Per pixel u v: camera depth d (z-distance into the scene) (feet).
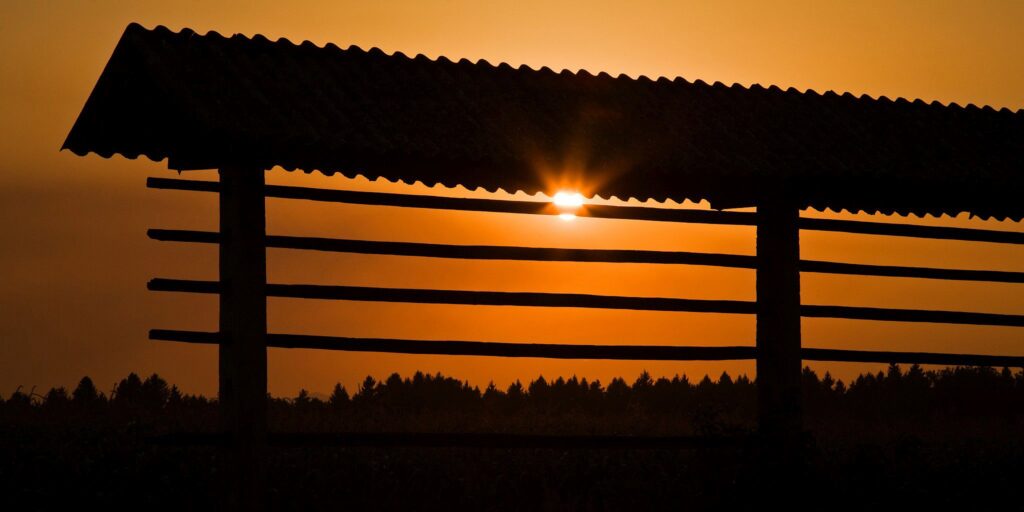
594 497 131.64
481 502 131.13
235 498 108.58
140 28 112.16
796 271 125.70
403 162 108.88
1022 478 133.18
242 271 108.68
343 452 148.56
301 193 111.55
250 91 108.37
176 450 138.00
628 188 119.03
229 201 112.98
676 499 124.88
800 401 123.85
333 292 112.78
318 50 119.75
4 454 140.26
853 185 124.06
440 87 119.24
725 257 125.49
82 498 122.72
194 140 110.01
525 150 111.24
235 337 109.09
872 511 119.14
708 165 116.57
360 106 112.16
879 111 138.82
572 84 127.34
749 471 119.03
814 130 129.49
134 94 114.93
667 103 128.47
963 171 127.34
